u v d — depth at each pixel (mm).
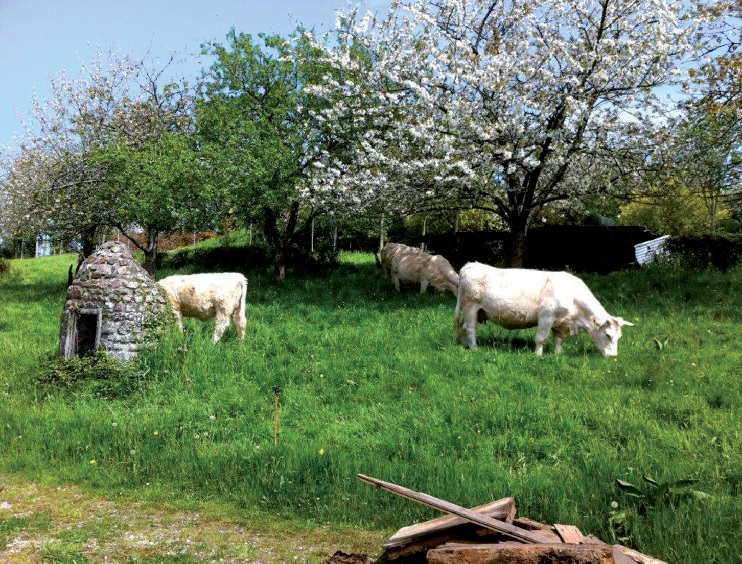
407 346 13727
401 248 21469
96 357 11953
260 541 6031
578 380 11023
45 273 36219
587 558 4238
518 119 17531
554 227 25109
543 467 7379
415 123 20031
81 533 6176
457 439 8289
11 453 8398
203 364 12008
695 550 5309
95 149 25844
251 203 22969
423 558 4855
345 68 20562
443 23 19969
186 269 28234
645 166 18875
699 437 8203
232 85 24797
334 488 6863
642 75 17375
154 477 7574
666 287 18266
